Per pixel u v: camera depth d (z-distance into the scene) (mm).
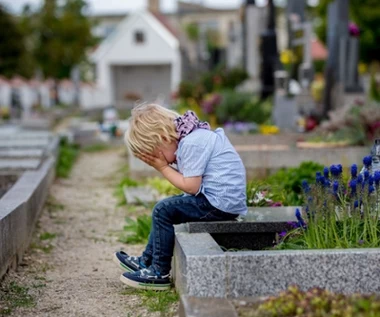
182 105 19016
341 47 15164
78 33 40094
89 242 6344
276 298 3391
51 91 40062
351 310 3092
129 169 11102
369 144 10062
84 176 11469
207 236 4141
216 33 60844
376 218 4098
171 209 4293
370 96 16234
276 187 6387
